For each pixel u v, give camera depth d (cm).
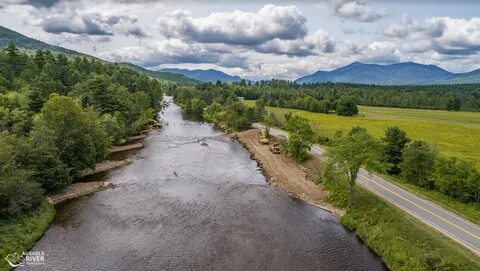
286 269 3759
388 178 6594
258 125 14150
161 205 5459
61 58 16100
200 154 9244
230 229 4688
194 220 4938
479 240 4000
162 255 3969
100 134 7438
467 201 5356
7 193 4284
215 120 15462
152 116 14562
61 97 6222
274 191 6400
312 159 8150
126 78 18262
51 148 5541
